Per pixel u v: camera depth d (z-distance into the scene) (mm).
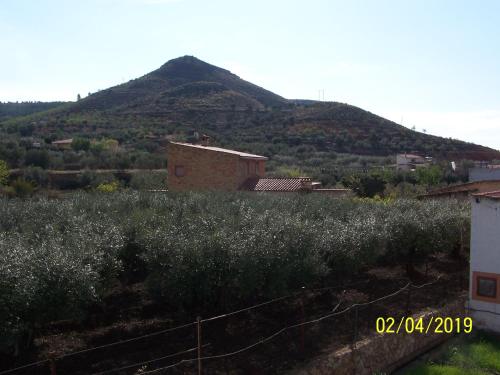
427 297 15773
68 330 11281
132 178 42500
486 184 30047
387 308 14273
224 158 35219
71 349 10227
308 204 22094
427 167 53719
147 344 10656
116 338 10906
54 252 10000
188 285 11188
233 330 11719
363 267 18031
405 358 12836
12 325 8875
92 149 57562
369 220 16375
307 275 12680
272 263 11906
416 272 18734
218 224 14070
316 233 14172
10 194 33969
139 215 15633
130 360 9828
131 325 11695
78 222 14867
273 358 10359
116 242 12695
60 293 9234
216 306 12109
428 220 18188
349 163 63344
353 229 15164
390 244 17109
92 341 10719
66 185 43344
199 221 14625
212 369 9656
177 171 36438
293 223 14094
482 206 15023
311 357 10531
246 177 37312
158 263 11852
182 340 10930
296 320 12641
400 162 64312
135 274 14930
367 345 11508
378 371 11766
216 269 11344
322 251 13992
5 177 38719
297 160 62562
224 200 23312
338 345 11320
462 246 22000
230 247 11438
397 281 17422
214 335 11312
